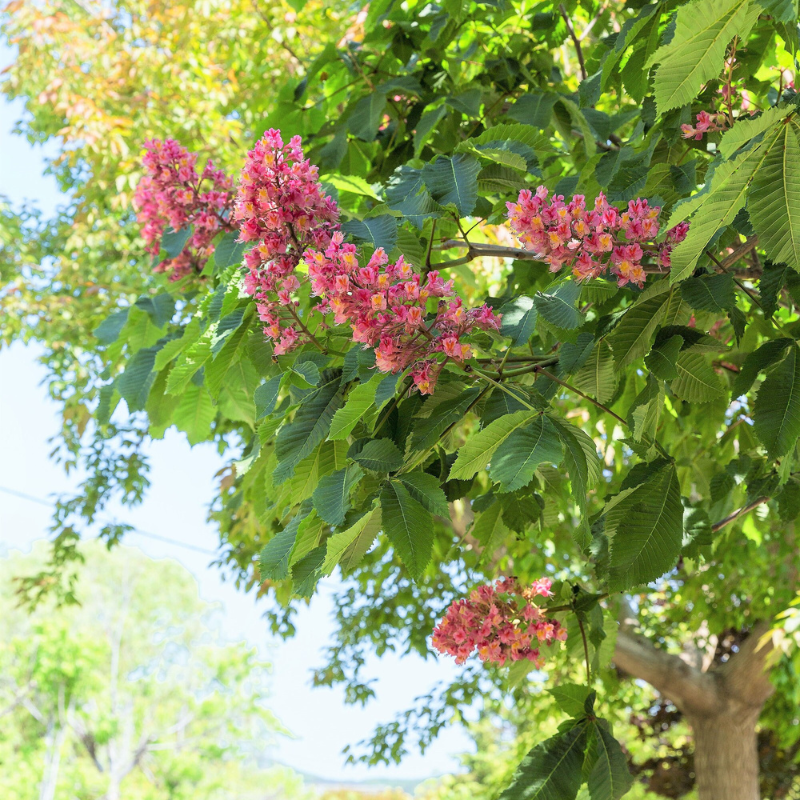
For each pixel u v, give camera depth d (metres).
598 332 2.60
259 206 2.34
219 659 31.64
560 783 2.29
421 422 2.21
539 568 6.66
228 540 7.23
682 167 2.88
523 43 4.04
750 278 2.89
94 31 9.68
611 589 2.23
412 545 1.94
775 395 2.25
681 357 2.54
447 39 3.76
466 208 2.53
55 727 27.97
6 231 10.67
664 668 7.89
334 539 1.92
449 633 2.82
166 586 41.56
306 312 2.66
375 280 2.12
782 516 3.15
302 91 3.86
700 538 2.83
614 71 3.33
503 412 2.12
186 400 3.05
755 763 8.02
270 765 43.44
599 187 3.21
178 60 8.00
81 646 27.56
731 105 2.80
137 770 31.17
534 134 2.78
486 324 2.25
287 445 2.21
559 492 2.72
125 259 9.55
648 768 11.66
